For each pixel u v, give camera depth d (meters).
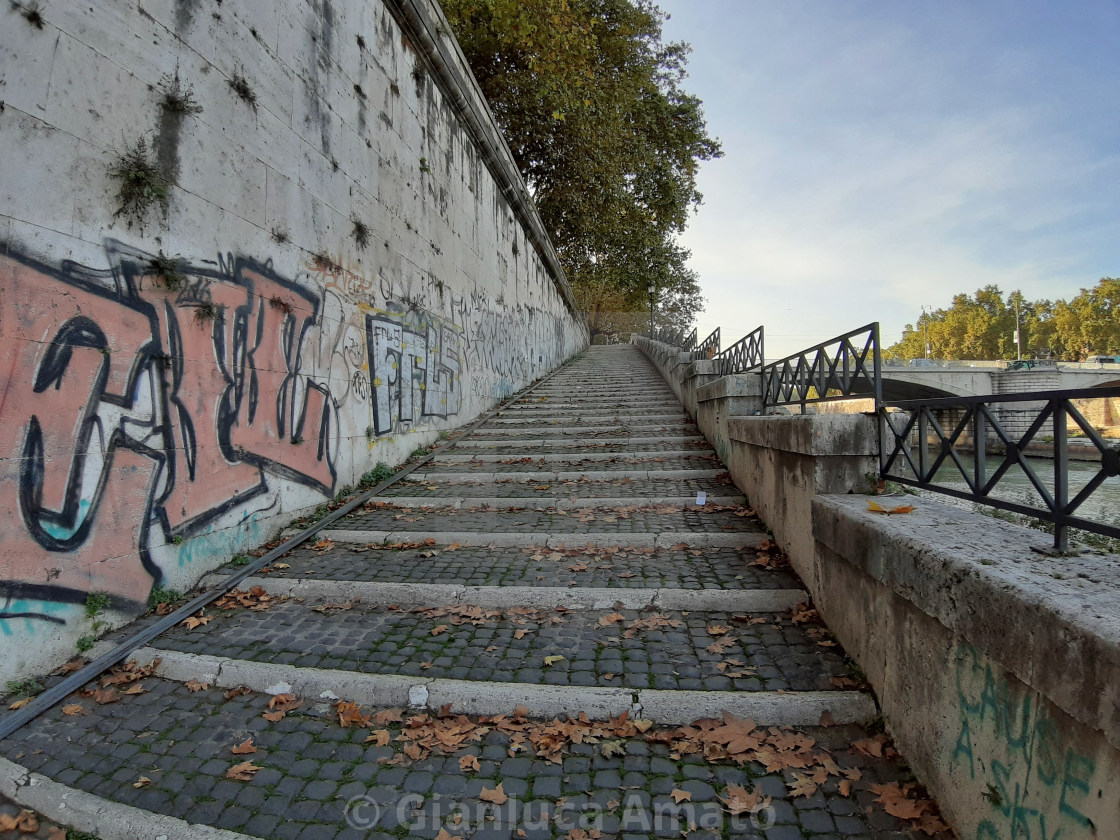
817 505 3.56
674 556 4.65
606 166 20.16
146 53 3.95
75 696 3.09
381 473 7.02
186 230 4.26
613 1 18.36
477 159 11.34
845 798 2.36
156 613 3.89
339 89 6.38
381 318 7.21
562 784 2.50
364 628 3.75
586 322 36.56
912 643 2.47
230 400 4.70
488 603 4.04
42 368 3.25
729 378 6.63
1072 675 1.56
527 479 6.93
